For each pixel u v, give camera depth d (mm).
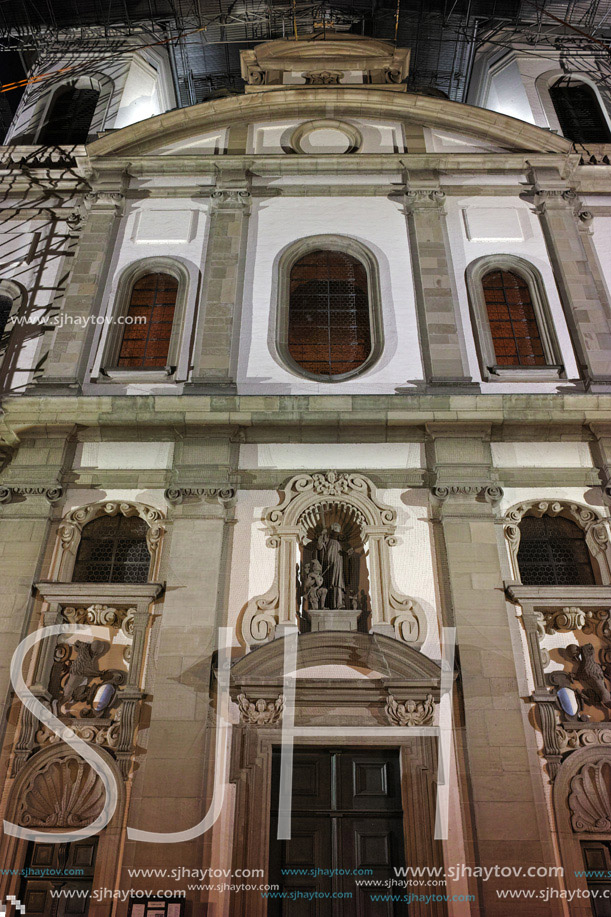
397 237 18344
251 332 16750
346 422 14812
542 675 12602
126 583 13430
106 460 14930
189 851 11250
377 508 14211
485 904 10898
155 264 18000
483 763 11812
